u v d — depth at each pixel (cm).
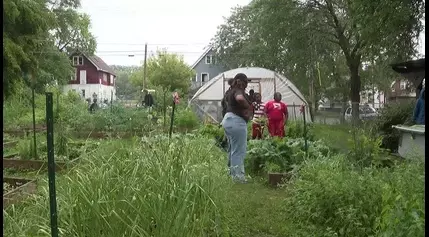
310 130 1374
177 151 511
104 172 418
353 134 788
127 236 349
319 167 643
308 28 3038
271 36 3072
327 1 2959
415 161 526
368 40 1641
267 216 545
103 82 7781
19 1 1600
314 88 3878
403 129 955
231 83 753
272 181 739
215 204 442
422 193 343
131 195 379
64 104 2145
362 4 1580
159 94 2427
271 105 1272
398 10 1497
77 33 5622
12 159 928
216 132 1188
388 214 351
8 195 568
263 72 2462
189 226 381
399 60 1620
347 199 482
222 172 564
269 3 3017
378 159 723
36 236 342
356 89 3130
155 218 358
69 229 342
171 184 402
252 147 904
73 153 909
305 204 524
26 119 2042
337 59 3494
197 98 2478
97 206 349
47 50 4147
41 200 389
